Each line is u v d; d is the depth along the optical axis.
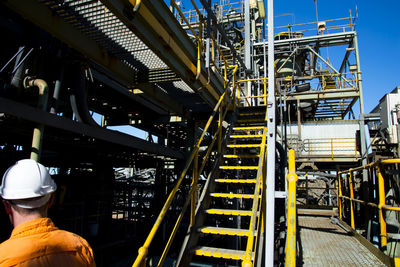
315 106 18.92
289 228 2.75
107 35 4.23
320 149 17.42
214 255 3.73
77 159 9.08
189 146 9.32
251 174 8.91
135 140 6.76
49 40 4.62
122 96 8.14
